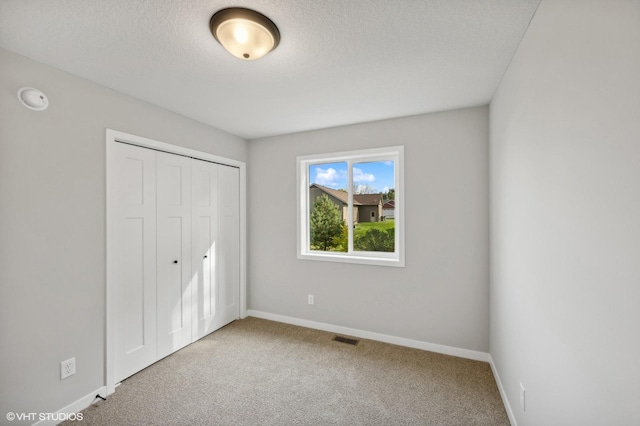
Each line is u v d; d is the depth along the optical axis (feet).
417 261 8.75
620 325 2.38
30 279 5.32
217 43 5.03
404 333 8.94
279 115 8.72
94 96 6.41
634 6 2.16
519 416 5.11
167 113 8.18
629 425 2.28
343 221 10.30
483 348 8.03
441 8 4.15
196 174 9.26
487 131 7.95
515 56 5.28
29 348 5.29
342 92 7.10
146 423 5.60
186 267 8.86
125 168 7.11
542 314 4.06
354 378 7.12
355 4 4.06
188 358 8.10
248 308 11.51
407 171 8.84
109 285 6.58
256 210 11.39
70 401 5.85
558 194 3.54
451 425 5.54
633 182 2.20
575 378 3.15
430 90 6.98
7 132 5.04
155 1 3.98
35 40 4.86
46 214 5.56
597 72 2.67
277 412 5.91
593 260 2.78
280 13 4.25
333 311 10.00
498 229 6.71
